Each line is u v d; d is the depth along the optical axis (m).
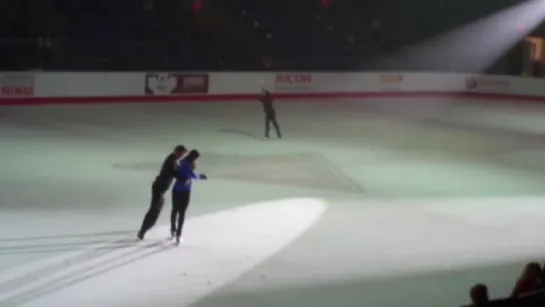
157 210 13.30
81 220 14.75
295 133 27.75
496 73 47.88
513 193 19.41
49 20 39.78
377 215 16.39
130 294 10.96
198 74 35.84
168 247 13.29
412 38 48.56
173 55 40.16
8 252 12.57
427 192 19.00
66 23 40.44
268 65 42.06
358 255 13.45
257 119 30.89
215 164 21.16
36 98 31.44
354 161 22.77
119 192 17.28
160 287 11.31
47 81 31.59
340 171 21.14
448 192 19.14
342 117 32.84
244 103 36.06
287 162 22.03
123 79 33.72
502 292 11.91
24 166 19.64
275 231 14.73
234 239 14.02
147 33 42.12
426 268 12.94
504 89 43.81
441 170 22.05
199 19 43.56
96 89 33.03
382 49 47.28
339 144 25.77
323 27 47.06
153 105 33.53
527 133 30.62
